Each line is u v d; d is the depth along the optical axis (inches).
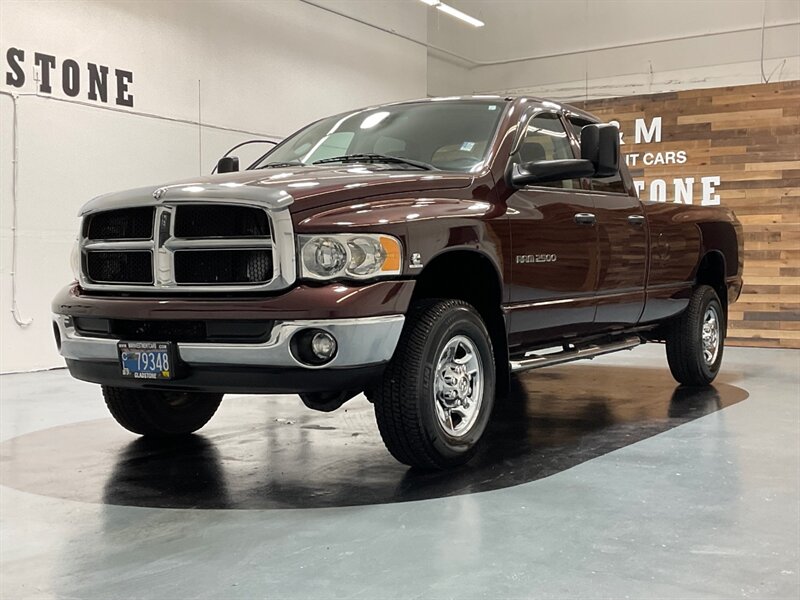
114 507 122.6
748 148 370.6
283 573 94.1
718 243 238.7
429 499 124.0
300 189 125.6
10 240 299.6
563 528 109.3
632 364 301.3
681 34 545.0
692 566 95.3
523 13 598.2
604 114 400.2
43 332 311.1
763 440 165.6
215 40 387.9
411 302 137.9
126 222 136.2
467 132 164.1
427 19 568.4
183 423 172.7
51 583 92.6
